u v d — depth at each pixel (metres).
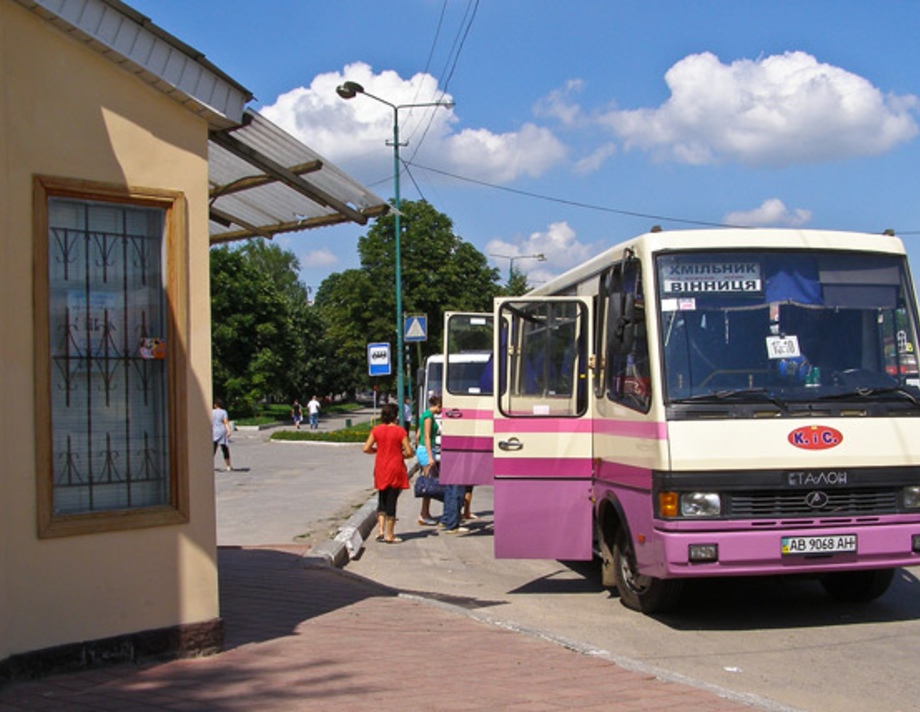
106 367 5.94
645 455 7.48
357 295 41.94
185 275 6.17
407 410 35.44
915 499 7.35
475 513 16.44
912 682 6.13
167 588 6.00
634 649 7.08
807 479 7.16
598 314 9.04
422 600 8.27
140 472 6.04
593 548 9.24
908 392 7.57
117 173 5.91
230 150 6.96
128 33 5.82
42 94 5.61
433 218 42.12
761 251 7.84
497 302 9.23
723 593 9.12
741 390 7.37
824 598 8.84
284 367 67.25
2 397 5.30
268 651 6.35
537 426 9.12
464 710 5.12
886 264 7.98
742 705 5.29
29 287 5.49
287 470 24.73
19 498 5.39
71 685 5.38
